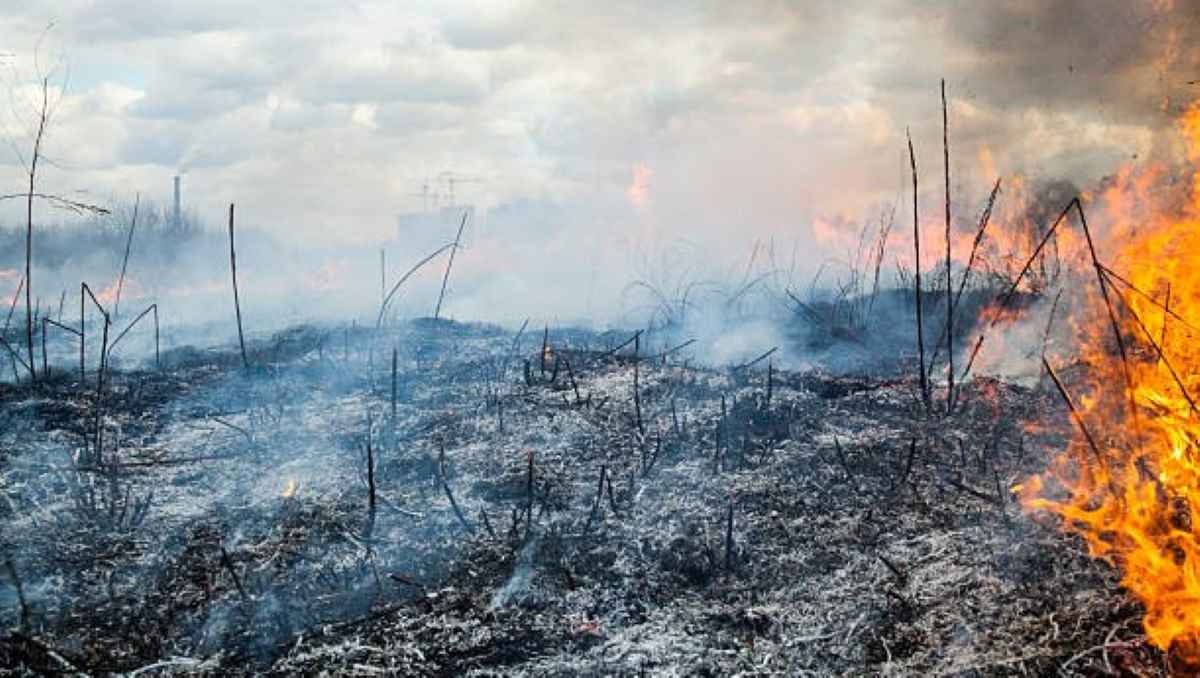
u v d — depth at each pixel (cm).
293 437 915
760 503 712
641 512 713
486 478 795
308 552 676
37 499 772
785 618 565
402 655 542
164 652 557
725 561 636
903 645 521
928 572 588
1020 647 493
